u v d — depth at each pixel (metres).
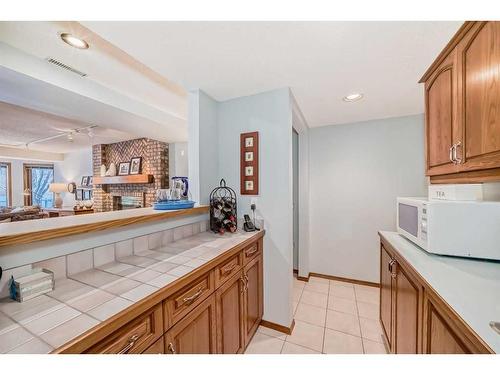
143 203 4.57
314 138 2.92
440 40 1.17
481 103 0.95
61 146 5.53
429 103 1.41
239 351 1.46
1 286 0.81
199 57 1.33
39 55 1.53
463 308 0.70
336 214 2.82
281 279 1.81
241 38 1.15
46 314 0.71
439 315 0.82
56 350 0.56
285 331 1.79
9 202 6.32
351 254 2.76
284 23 1.04
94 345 0.64
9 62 1.42
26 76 1.52
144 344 0.79
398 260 1.27
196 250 1.35
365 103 2.10
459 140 1.10
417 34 1.12
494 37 0.88
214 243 1.49
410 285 1.09
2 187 6.27
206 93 1.87
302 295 2.44
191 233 1.73
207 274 1.15
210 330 1.16
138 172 4.57
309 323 1.93
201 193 1.84
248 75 1.56
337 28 1.08
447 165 1.21
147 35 1.12
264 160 1.86
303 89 1.79
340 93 1.86
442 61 1.26
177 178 1.91
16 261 0.85
